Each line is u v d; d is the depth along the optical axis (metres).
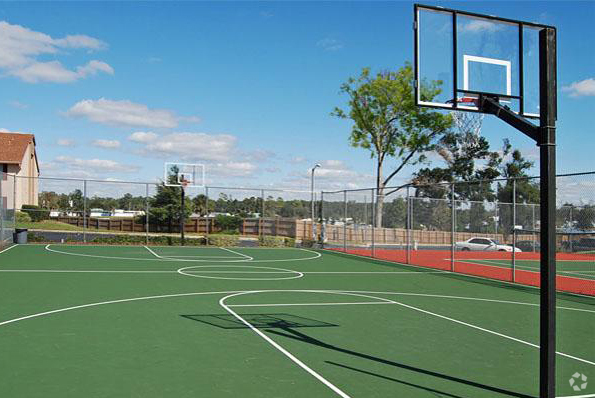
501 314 10.86
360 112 40.66
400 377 6.45
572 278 18.38
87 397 5.48
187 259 20.94
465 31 6.97
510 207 31.56
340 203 31.50
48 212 30.97
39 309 9.99
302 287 14.14
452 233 19.28
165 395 5.60
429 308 11.38
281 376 6.35
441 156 47.88
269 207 33.41
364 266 20.33
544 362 4.99
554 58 5.02
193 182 29.36
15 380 5.95
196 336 8.22
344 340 8.27
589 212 23.72
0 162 37.06
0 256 19.42
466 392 5.97
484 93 6.92
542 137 5.02
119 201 31.55
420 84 6.82
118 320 9.23
